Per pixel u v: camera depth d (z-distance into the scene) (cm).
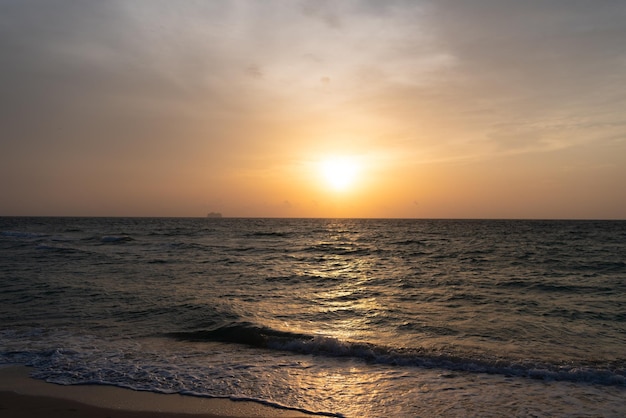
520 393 733
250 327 1121
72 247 3666
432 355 926
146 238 5247
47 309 1347
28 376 792
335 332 1132
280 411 659
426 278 2111
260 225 12138
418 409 666
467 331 1141
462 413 651
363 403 688
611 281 1998
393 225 12462
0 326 1153
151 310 1339
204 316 1273
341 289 1802
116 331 1116
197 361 890
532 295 1664
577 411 659
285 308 1419
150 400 693
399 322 1240
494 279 2066
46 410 651
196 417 635
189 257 3008
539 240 5256
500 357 916
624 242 4803
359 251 3716
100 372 815
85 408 660
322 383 775
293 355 945
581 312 1370
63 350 941
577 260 2909
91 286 1736
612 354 948
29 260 2648
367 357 928
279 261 2888
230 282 1933
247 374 816
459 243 4750
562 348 991
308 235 6569
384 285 1906
